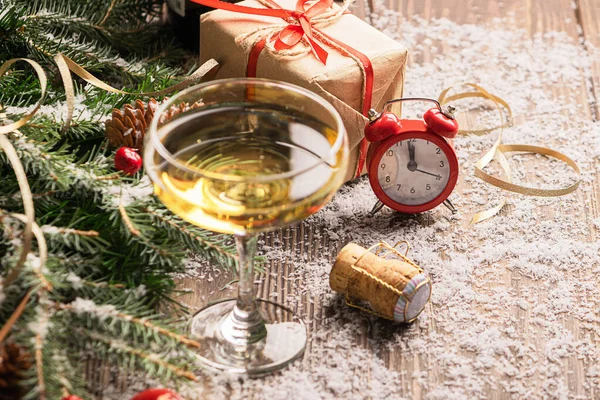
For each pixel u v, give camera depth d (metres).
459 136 0.79
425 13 0.90
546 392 0.63
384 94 0.74
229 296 0.68
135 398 0.58
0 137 0.63
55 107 0.71
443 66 0.85
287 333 0.65
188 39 0.85
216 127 0.63
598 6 0.91
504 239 0.72
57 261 0.63
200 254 0.69
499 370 0.64
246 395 0.62
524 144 0.79
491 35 0.88
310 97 0.62
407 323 0.66
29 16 0.77
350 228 0.72
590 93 0.83
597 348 0.66
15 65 0.78
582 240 0.72
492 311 0.67
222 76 0.76
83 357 0.63
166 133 0.62
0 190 0.66
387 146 0.71
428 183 0.72
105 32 0.81
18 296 0.62
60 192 0.68
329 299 0.68
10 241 0.63
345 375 0.64
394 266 0.66
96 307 0.61
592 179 0.76
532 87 0.83
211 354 0.64
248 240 0.63
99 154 0.68
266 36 0.73
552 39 0.88
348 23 0.75
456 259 0.70
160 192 0.58
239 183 0.57
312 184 0.58
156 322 0.61
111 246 0.66
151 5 0.85
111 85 0.80
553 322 0.67
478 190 0.75
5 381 0.58
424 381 0.63
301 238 0.71
